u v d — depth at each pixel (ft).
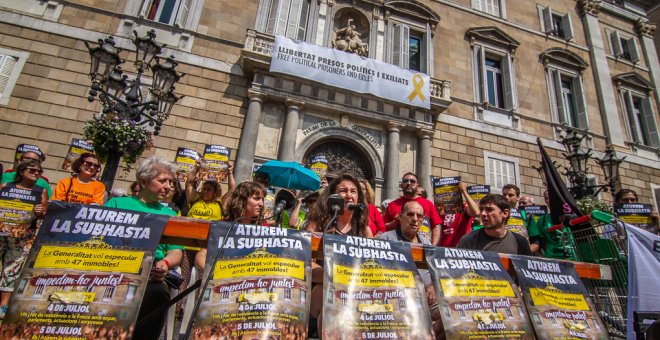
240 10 39.01
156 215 7.12
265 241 7.03
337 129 36.83
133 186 18.79
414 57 45.39
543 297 8.19
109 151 20.89
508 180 41.78
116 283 6.17
